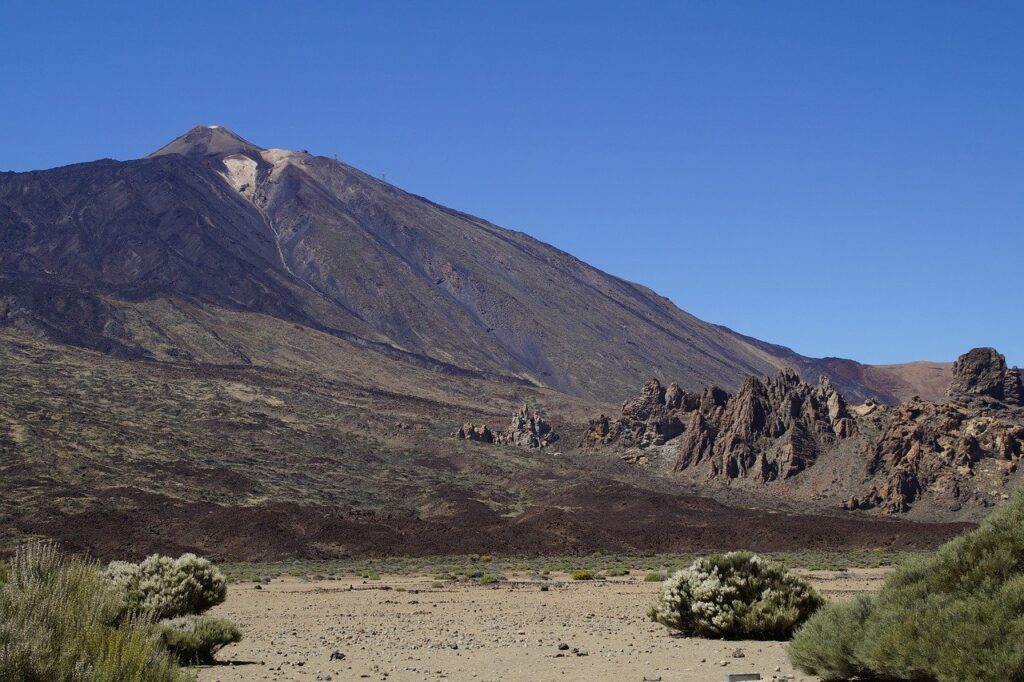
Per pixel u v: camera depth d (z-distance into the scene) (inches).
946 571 608.1
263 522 4195.4
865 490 5418.3
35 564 571.8
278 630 1284.4
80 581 580.7
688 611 1052.5
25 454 5007.4
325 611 1621.6
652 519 4867.1
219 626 939.3
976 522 4471.0
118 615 596.7
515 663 872.9
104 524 4023.1
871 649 597.0
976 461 5359.3
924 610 586.9
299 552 3885.3
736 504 5585.6
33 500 4259.4
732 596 1017.5
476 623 1330.0
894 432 5703.7
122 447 5625.0
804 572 2513.5
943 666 550.6
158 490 4845.0
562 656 912.3
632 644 986.7
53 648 507.8
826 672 643.5
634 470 6594.5
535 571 2972.4
